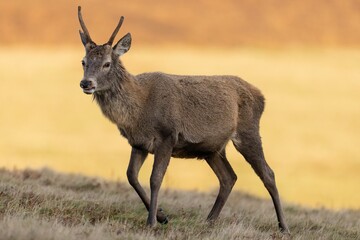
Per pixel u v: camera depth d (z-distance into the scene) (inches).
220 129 1764.3
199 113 1733.5
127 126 1691.7
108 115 1706.4
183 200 1999.3
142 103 1685.5
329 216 2001.7
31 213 1547.7
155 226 1615.4
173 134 1694.1
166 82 1721.2
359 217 2074.3
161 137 1691.7
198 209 1865.2
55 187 1995.6
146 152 1710.1
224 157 1831.9
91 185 2111.2
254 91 1854.1
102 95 1695.4
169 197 2069.4
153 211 1626.5
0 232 1298.0
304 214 2037.4
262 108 1859.0
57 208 1635.1
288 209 2162.9
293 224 1830.7
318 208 2245.3
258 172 1817.2
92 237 1350.9
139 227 1596.9
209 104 1747.0
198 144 1745.8
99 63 1670.8
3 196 1662.2
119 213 1697.8
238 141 1818.4
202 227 1657.2
